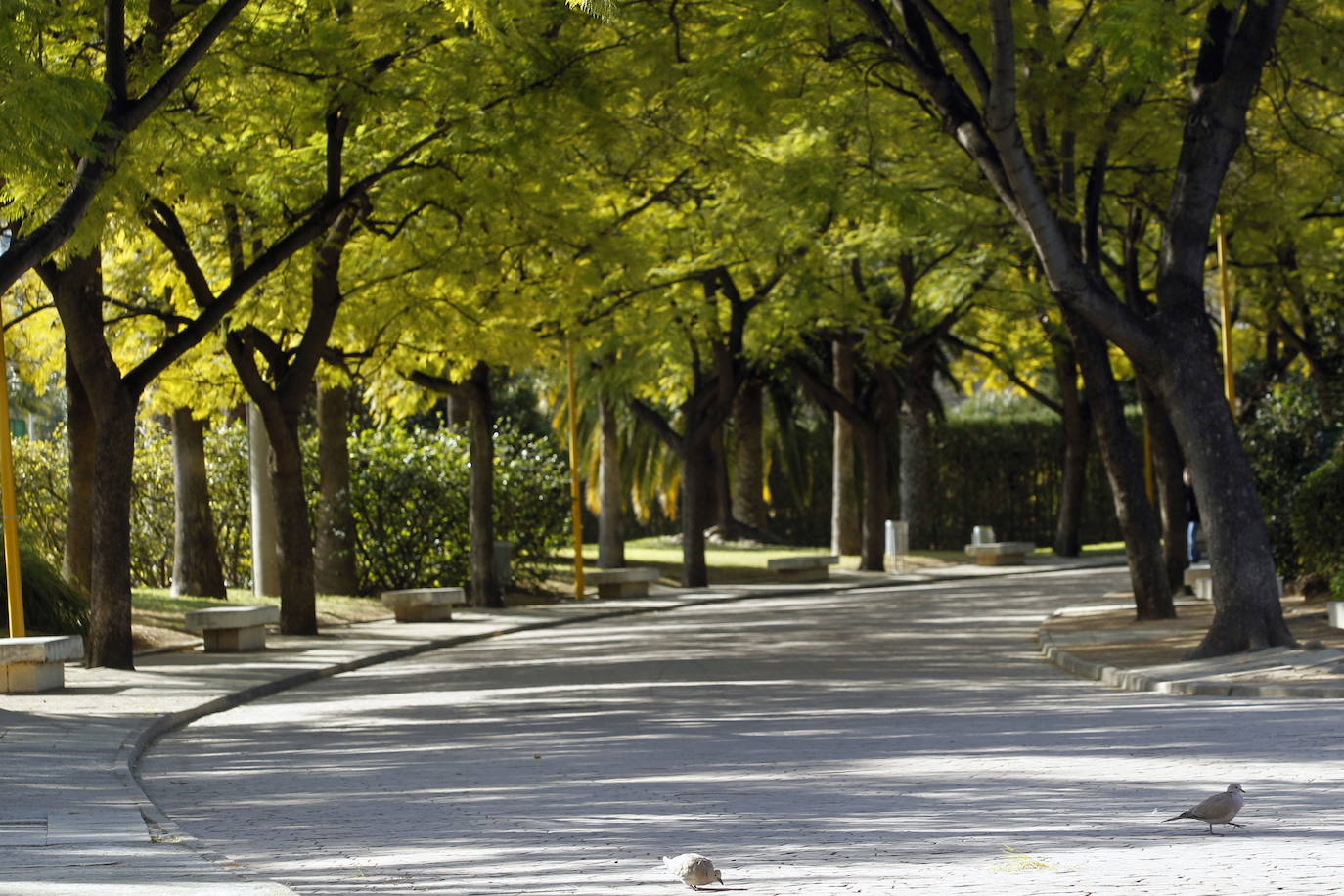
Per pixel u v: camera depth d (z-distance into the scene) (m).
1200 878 6.75
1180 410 18.38
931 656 21.39
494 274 25.48
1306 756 10.45
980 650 22.23
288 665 22.06
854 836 8.20
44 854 8.22
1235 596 17.98
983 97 18.19
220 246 25.62
